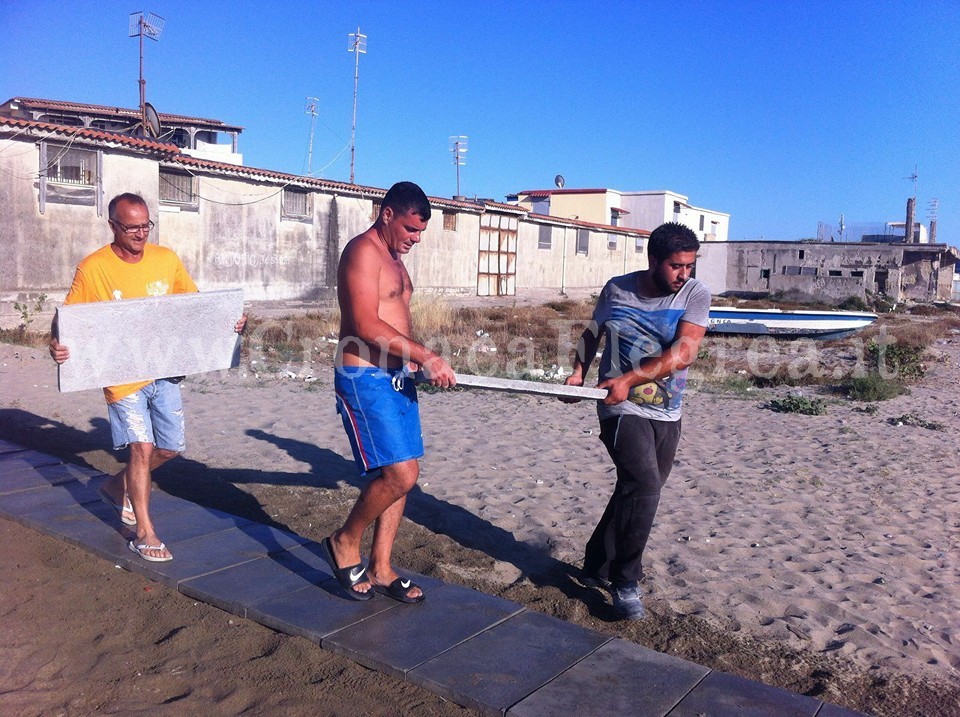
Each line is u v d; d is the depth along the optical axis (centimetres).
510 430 789
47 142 1697
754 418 905
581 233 3884
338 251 2502
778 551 473
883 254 3969
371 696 306
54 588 394
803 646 362
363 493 366
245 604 370
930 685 328
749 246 4219
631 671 324
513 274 3400
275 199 2283
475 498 564
